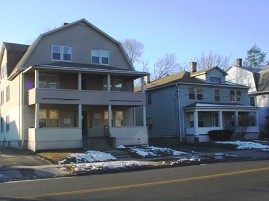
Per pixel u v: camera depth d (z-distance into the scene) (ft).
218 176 44.91
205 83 129.08
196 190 34.94
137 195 32.91
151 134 136.36
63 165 63.77
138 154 80.23
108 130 97.60
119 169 57.88
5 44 111.04
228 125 132.98
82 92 94.38
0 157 76.74
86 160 71.00
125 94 100.32
